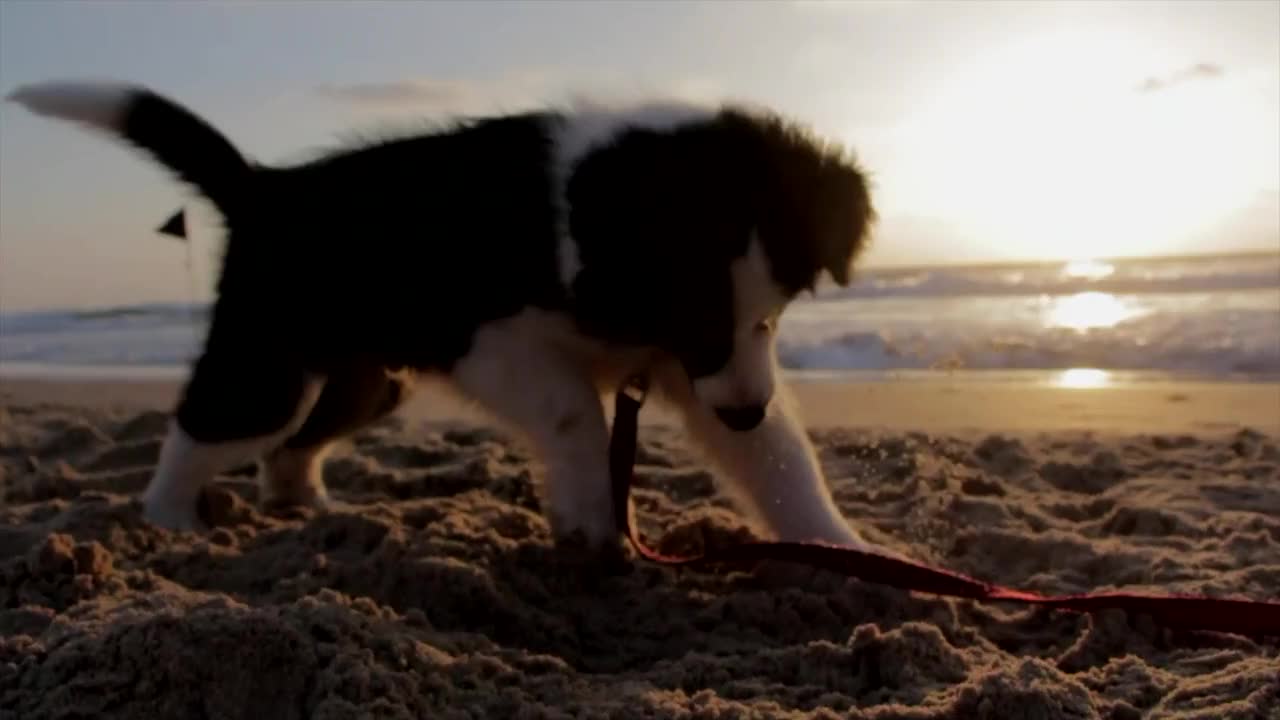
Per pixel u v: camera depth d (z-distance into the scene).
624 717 0.77
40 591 1.01
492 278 1.05
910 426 1.89
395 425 1.86
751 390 0.98
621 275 0.98
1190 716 0.77
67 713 0.75
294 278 1.16
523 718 0.77
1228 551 1.15
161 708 0.75
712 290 0.96
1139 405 2.03
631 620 1.00
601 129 1.03
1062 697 0.78
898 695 0.82
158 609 0.82
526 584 1.03
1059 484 1.48
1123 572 1.10
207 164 1.23
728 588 1.06
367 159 1.17
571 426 1.06
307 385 1.20
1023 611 1.01
